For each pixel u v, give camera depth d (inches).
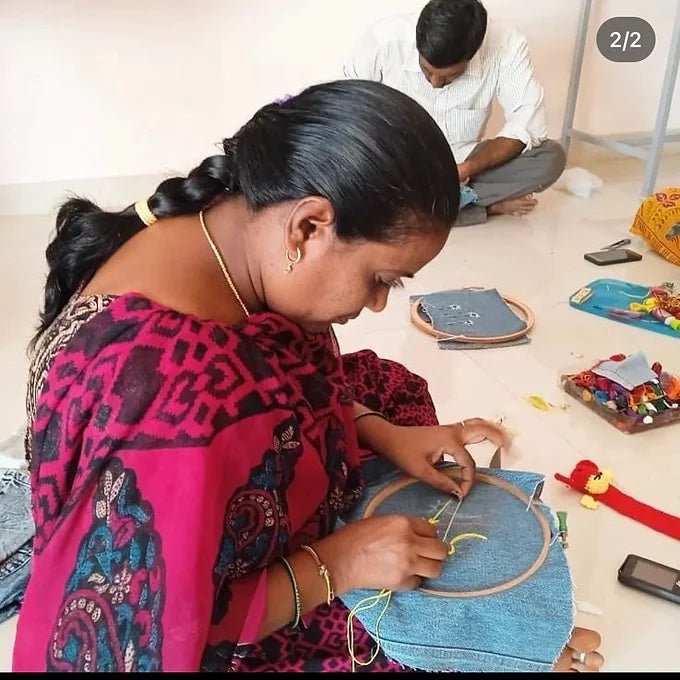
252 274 32.7
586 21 142.8
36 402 31.9
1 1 115.0
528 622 35.2
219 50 128.6
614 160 158.9
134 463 27.7
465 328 83.9
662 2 148.8
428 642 34.4
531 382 75.4
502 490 43.4
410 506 42.1
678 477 62.4
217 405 28.3
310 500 33.8
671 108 160.1
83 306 30.6
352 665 37.6
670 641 47.9
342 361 52.8
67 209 35.8
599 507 58.7
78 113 125.6
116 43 123.0
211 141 134.7
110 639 27.8
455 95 121.2
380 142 29.2
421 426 47.2
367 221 29.8
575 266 105.2
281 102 33.1
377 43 120.6
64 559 29.2
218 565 28.8
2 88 120.5
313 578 33.5
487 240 114.6
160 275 31.4
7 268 106.7
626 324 87.0
